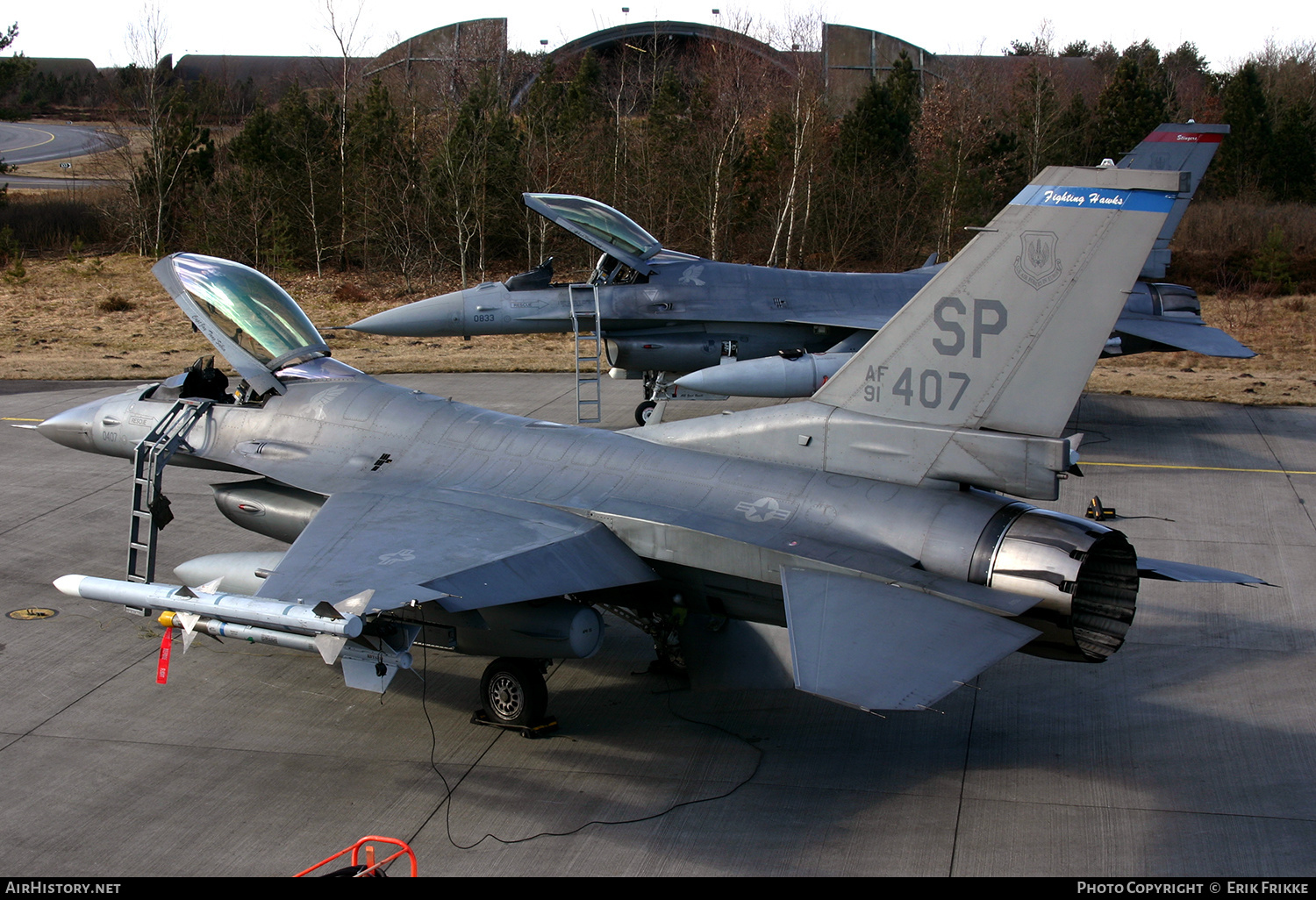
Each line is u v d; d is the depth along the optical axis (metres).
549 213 16.45
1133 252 6.17
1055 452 6.45
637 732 7.56
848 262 39.41
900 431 7.06
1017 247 6.52
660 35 63.00
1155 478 14.52
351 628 5.74
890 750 7.30
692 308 16.73
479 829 6.23
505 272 39.47
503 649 7.28
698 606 7.60
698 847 6.04
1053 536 6.42
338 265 39.91
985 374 6.71
